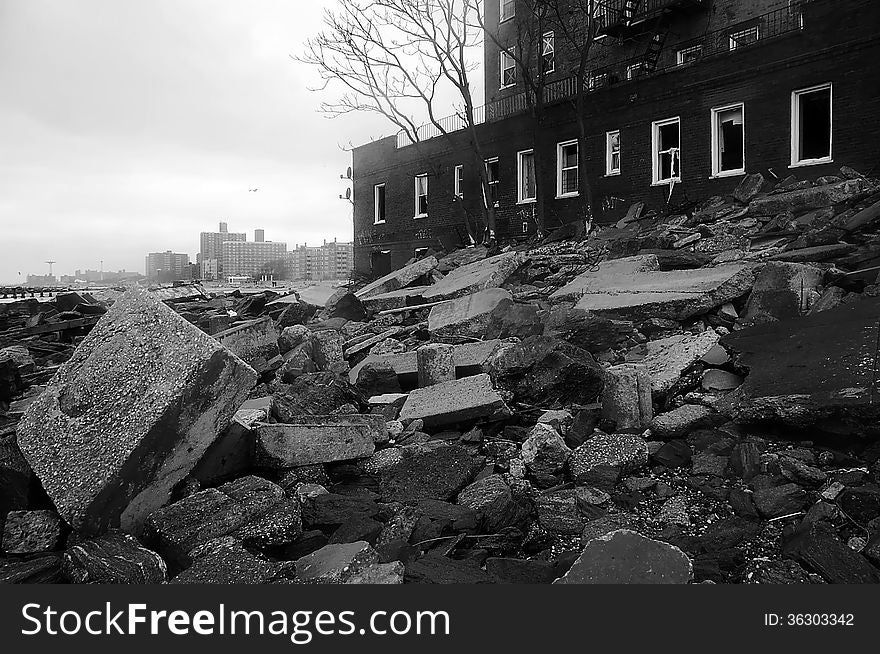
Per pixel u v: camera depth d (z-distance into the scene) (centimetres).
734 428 585
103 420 461
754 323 825
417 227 2873
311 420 631
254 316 1819
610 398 659
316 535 465
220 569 386
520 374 749
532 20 2519
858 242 1045
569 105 2216
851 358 573
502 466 598
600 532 476
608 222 2097
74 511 429
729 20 2278
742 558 431
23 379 1111
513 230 2419
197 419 476
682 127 1886
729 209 1577
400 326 1345
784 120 1648
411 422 702
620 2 2512
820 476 494
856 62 1512
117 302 526
